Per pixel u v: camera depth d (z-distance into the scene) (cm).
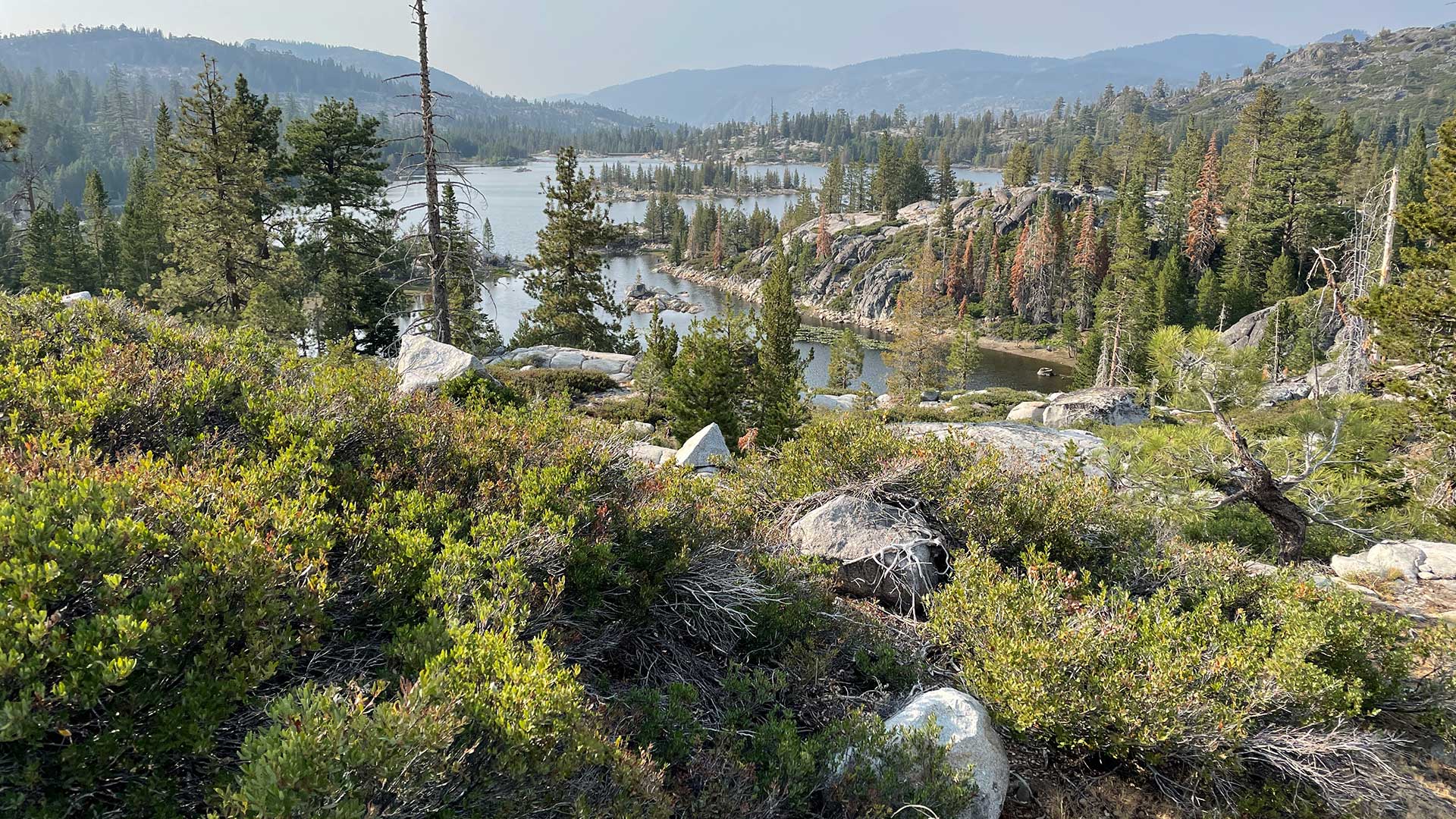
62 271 5509
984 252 10150
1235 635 573
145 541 324
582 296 3653
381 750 272
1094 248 8712
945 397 4616
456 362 1515
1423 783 518
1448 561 1037
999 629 570
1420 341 1645
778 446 1480
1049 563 694
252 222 3066
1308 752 498
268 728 304
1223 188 9056
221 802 275
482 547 457
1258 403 1052
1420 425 1672
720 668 534
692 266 15488
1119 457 1065
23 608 270
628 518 577
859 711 474
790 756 416
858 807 403
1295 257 7412
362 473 547
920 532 765
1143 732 484
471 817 304
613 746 358
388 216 3575
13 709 244
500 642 359
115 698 282
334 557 431
